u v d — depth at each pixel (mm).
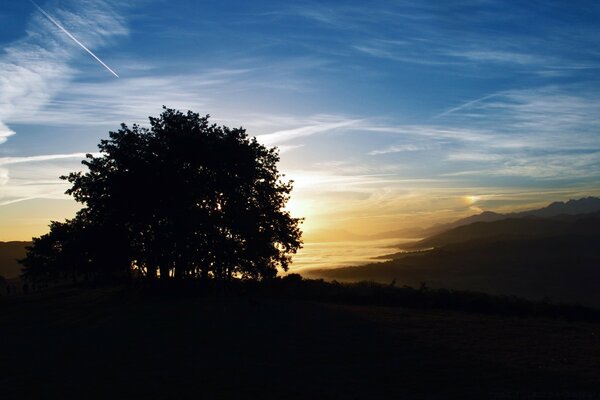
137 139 35531
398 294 29484
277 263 38312
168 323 23016
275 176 38156
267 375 13344
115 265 36312
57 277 51875
